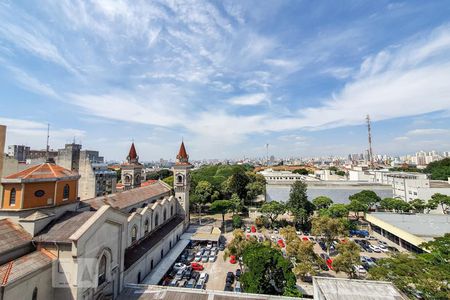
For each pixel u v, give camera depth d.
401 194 106.12
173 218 71.00
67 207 33.41
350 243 48.03
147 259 45.00
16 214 27.67
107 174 98.62
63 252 26.23
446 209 91.81
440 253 38.38
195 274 47.88
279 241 68.69
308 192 109.50
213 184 125.81
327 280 31.47
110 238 32.00
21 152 116.31
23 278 22.02
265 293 34.97
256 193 110.62
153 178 162.75
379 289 29.36
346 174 174.38
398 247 62.69
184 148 80.69
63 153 78.81
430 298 30.16
